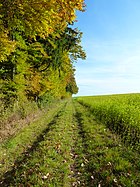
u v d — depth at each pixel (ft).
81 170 30.42
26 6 29.35
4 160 35.94
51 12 30.22
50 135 51.47
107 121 68.95
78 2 30.32
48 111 118.73
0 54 35.70
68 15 31.81
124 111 60.49
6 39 34.30
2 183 27.94
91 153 36.68
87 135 51.83
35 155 35.76
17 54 64.59
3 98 61.36
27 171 29.40
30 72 77.66
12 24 32.30
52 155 34.71
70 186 26.27
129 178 25.70
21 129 58.13
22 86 68.49
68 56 99.86
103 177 26.73
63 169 29.96
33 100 95.76
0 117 52.26
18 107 66.39
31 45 71.51
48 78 102.22
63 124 69.46
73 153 38.78
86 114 99.91
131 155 34.58
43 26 31.99
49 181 26.07
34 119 78.43
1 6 29.68
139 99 115.03
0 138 45.06
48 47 79.20
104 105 87.40
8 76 66.80
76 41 77.66
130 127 48.62
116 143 42.75
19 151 41.19
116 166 28.78
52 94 134.41
